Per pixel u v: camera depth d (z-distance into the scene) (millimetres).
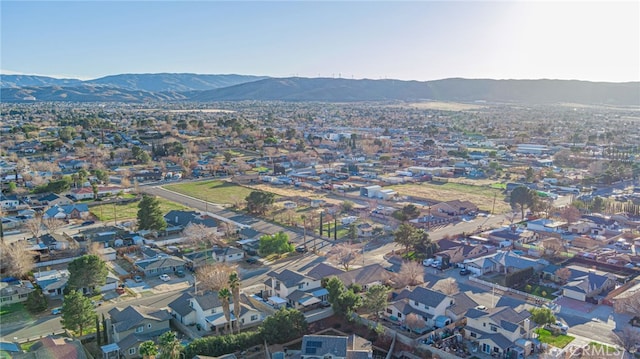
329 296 88125
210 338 74000
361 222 148625
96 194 184625
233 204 174500
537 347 75188
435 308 84188
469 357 73375
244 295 92125
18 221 147000
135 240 130875
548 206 158000
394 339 78438
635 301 86938
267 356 73062
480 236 135125
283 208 167500
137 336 78000
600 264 112938
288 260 117500
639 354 73062
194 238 128625
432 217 152500
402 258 117812
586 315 88125
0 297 92750
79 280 95688
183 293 96125
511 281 101938
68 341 75688
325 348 69438
